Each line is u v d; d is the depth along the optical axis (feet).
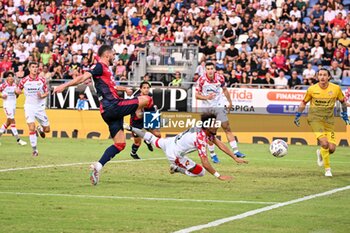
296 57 129.59
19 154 82.99
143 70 122.42
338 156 88.48
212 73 75.20
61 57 134.82
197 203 47.60
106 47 55.26
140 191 52.95
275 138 109.81
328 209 45.75
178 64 122.11
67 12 150.00
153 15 145.18
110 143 103.04
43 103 82.89
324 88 63.93
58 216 42.04
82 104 115.14
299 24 134.00
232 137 76.48
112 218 41.65
